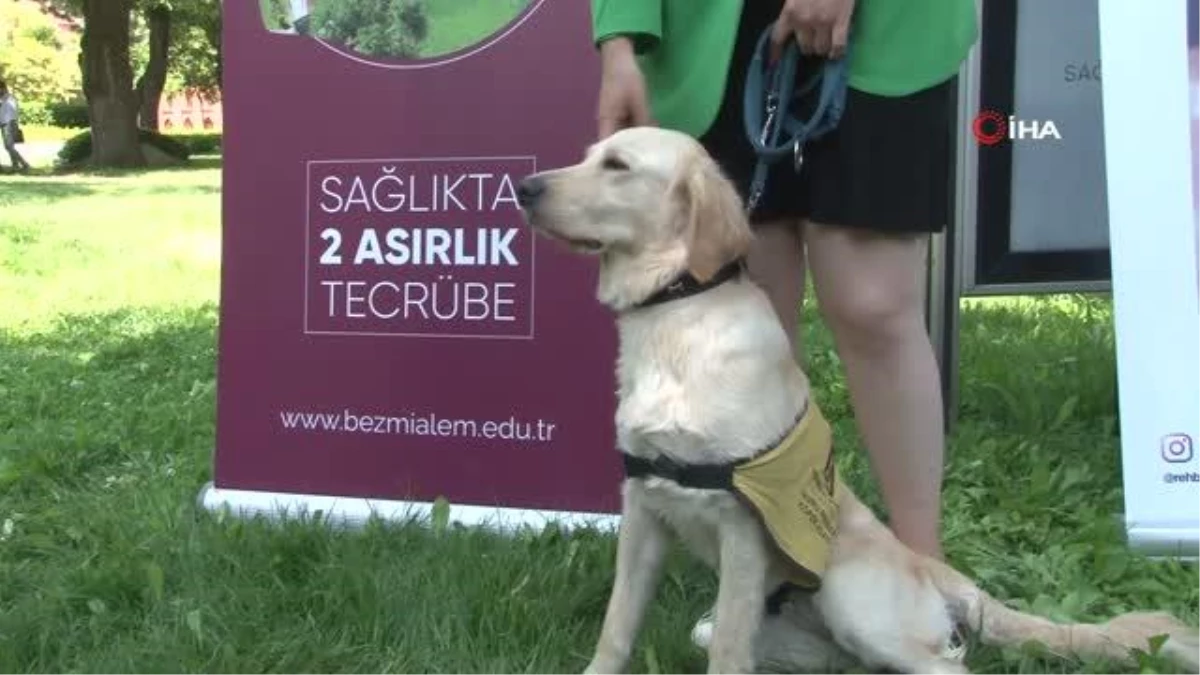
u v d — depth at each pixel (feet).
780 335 8.16
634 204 8.14
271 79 12.26
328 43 12.05
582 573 10.39
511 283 11.87
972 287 15.14
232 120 12.42
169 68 143.54
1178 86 10.66
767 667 8.93
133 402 18.20
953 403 15.24
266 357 12.59
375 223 12.16
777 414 7.87
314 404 12.49
